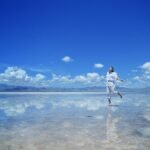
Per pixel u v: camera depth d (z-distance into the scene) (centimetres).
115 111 999
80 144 465
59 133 568
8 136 538
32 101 1672
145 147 441
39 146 453
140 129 610
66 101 1656
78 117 830
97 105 1288
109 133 564
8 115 895
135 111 995
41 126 663
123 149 429
